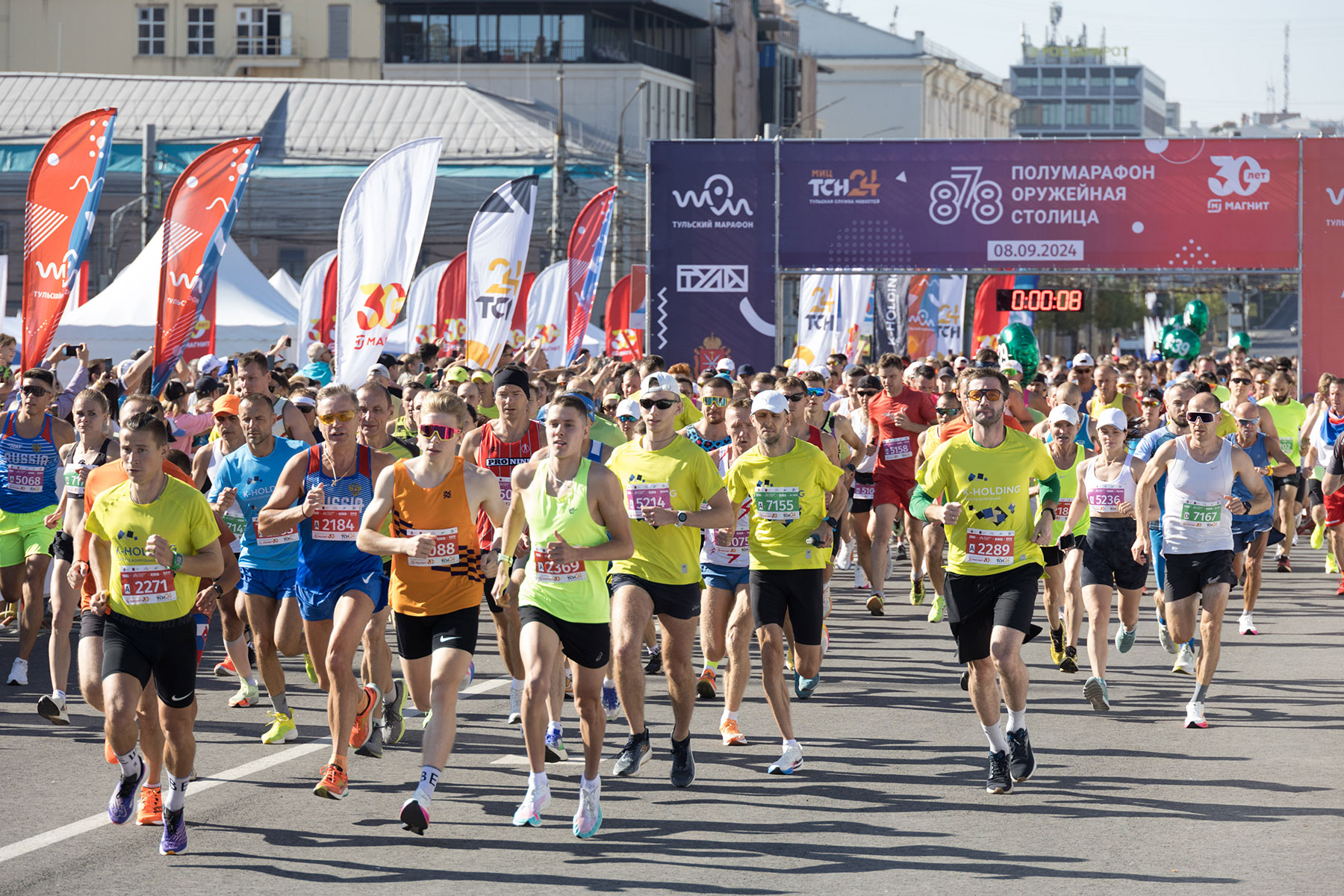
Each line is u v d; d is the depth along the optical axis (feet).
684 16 366.43
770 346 117.80
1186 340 142.41
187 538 31.55
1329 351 114.73
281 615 39.01
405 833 32.24
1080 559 51.65
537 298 118.01
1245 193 114.62
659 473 36.88
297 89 297.74
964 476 36.37
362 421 40.11
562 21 345.10
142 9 361.51
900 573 83.76
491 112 294.87
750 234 117.50
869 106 480.64
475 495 33.47
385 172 76.13
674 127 364.17
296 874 29.17
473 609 33.63
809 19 490.90
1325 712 45.44
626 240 289.74
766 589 38.55
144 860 30.09
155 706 32.65
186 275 68.18
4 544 52.54
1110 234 115.85
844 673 52.60
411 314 120.78
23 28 361.51
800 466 38.52
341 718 33.45
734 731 41.29
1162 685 49.98
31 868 29.53
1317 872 29.22
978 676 36.29
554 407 32.63
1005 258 116.57
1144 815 33.68
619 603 36.99
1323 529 80.64
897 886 28.45
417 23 347.97
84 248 66.64
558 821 33.27
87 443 43.78
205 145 281.33
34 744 40.83
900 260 117.29
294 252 284.61
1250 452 59.41
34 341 66.85
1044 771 38.01
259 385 42.45
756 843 31.50
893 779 37.27
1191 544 44.55
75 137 66.54
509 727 43.57
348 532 37.40
